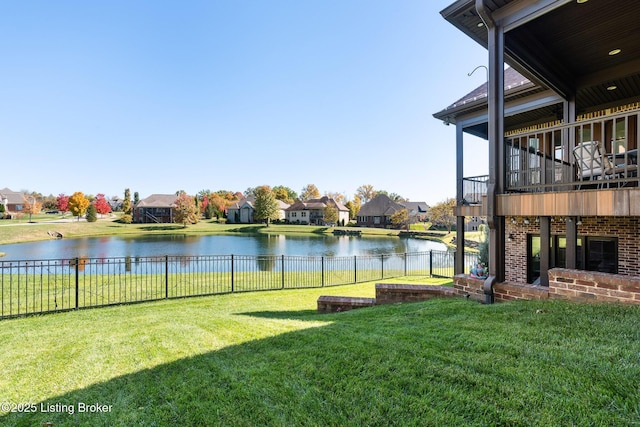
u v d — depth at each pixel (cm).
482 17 424
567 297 356
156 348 324
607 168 422
